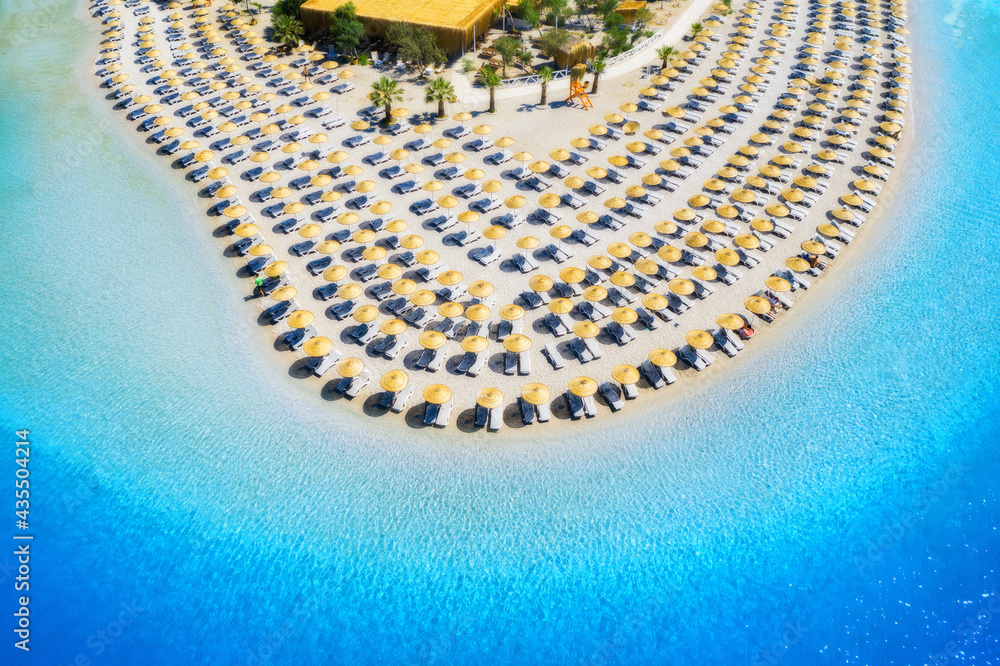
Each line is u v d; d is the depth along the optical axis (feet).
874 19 209.97
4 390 100.53
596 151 153.79
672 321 112.16
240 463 91.45
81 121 164.55
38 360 105.19
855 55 194.49
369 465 91.30
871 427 96.12
